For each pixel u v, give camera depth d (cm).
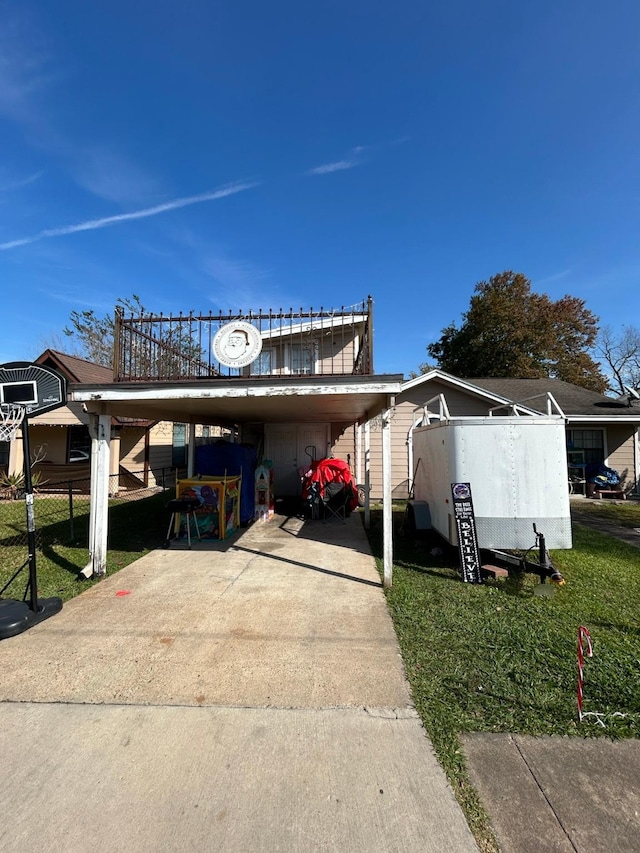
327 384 496
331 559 625
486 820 190
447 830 186
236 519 838
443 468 606
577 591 491
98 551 537
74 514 980
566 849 177
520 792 205
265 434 1298
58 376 434
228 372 612
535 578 538
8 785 211
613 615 420
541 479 540
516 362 2622
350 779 213
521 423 545
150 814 194
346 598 466
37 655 340
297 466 1289
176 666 323
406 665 323
